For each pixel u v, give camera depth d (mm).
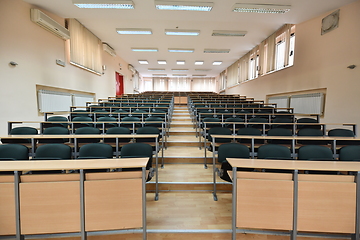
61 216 1572
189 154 3494
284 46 6352
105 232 1759
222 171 2170
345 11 4258
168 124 4676
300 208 1609
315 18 5066
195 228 1838
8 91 3812
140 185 1634
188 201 2330
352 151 2346
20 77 4051
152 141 3301
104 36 7023
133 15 5008
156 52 8883
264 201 1637
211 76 15344
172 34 6531
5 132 3748
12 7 3875
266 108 5828
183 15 4988
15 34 3936
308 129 3436
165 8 4523
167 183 2582
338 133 3354
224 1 4336
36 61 4461
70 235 1631
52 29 4777
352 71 4094
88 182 1580
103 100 7773
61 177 1596
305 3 4332
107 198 1605
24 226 1547
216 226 1872
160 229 1813
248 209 1651
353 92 4074
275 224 1633
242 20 5277
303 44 5508
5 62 3746
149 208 2172
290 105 6086
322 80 4840
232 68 11055
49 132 3143
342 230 1587
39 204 1551
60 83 5320
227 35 6633
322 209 1592
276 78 6898
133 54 9227
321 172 2047
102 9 4695
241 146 2447
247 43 7742
